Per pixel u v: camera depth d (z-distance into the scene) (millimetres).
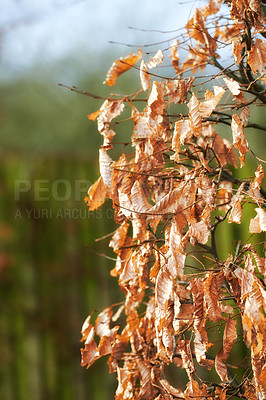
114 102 2400
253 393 2357
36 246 3021
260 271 2307
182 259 2248
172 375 3027
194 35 2465
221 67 2479
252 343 2252
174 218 2270
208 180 2281
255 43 2311
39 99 9469
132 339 2471
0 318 2994
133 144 2400
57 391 3029
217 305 2254
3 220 2992
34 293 3018
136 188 2338
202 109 2273
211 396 2344
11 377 2998
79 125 9359
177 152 2312
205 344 2262
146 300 3012
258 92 2400
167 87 2402
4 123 9289
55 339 3033
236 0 2355
